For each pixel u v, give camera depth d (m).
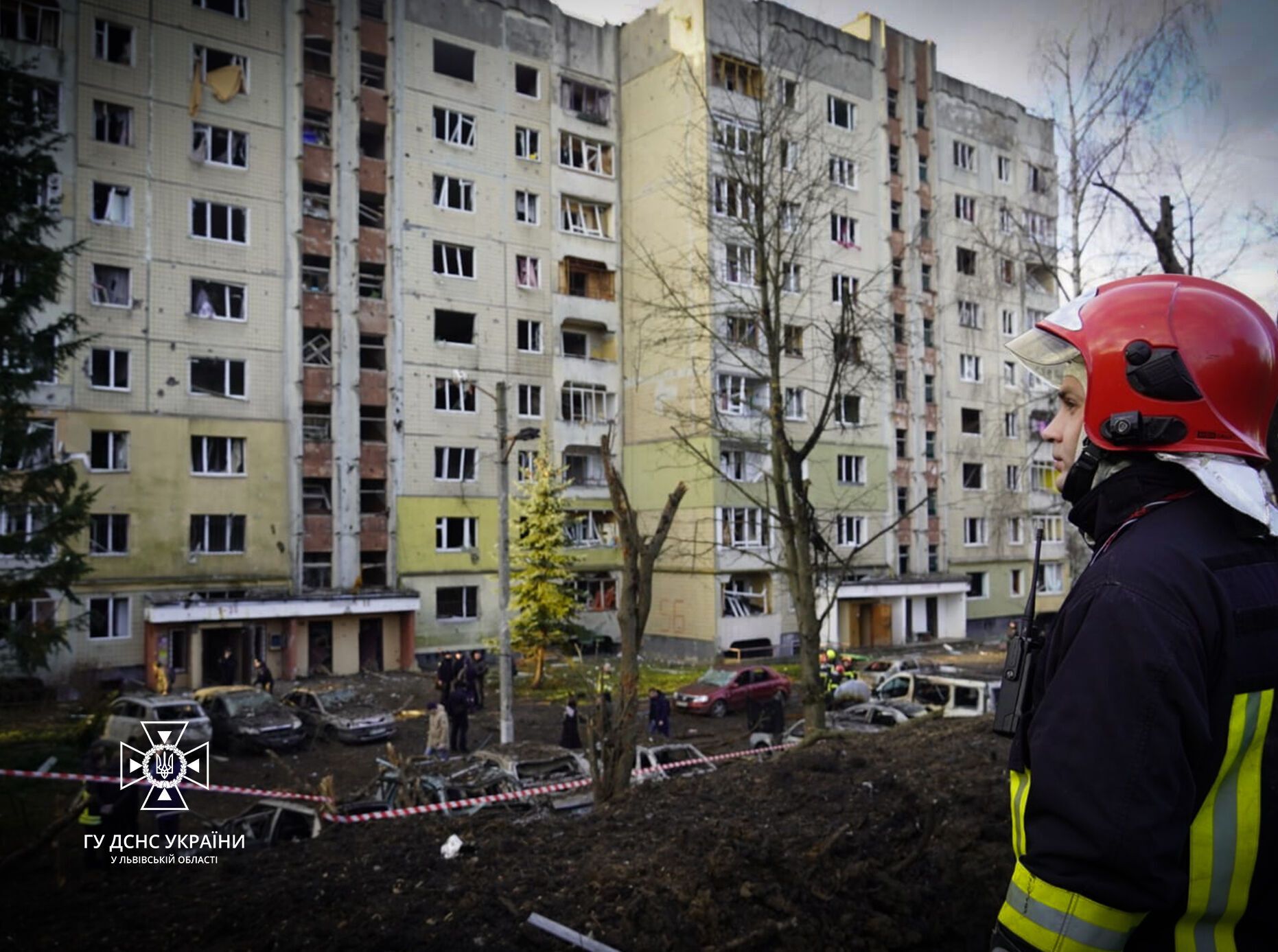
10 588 14.23
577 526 38.06
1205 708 1.44
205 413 29.97
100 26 29.06
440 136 35.56
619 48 39.94
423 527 33.84
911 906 5.27
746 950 4.82
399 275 33.88
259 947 5.00
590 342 39.53
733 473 36.62
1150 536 1.62
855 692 20.05
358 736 19.91
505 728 17.78
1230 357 1.68
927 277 43.81
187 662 28.03
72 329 15.52
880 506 40.97
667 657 36.78
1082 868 1.40
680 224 36.31
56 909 5.82
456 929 5.01
